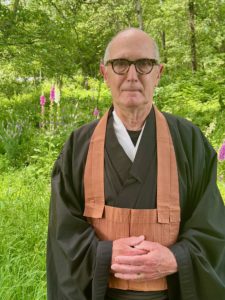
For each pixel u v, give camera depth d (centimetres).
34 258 324
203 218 173
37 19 961
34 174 598
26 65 1120
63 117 825
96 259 166
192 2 1240
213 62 1139
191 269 168
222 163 525
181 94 1006
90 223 179
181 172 177
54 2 1114
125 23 1542
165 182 173
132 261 162
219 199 182
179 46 1421
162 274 166
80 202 184
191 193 181
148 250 164
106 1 1409
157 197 172
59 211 179
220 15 1227
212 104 915
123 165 174
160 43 1820
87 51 1489
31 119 979
